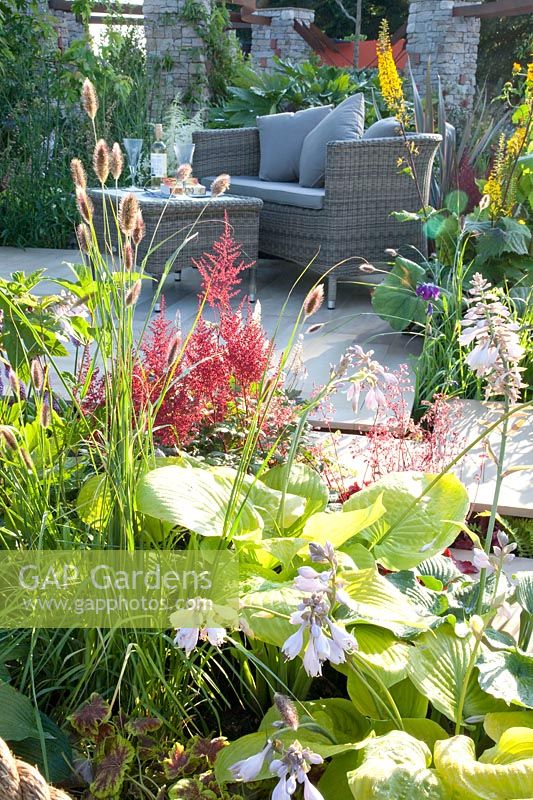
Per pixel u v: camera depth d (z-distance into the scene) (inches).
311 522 58.4
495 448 105.1
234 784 49.1
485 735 53.2
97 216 191.3
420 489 66.1
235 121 308.7
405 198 183.6
